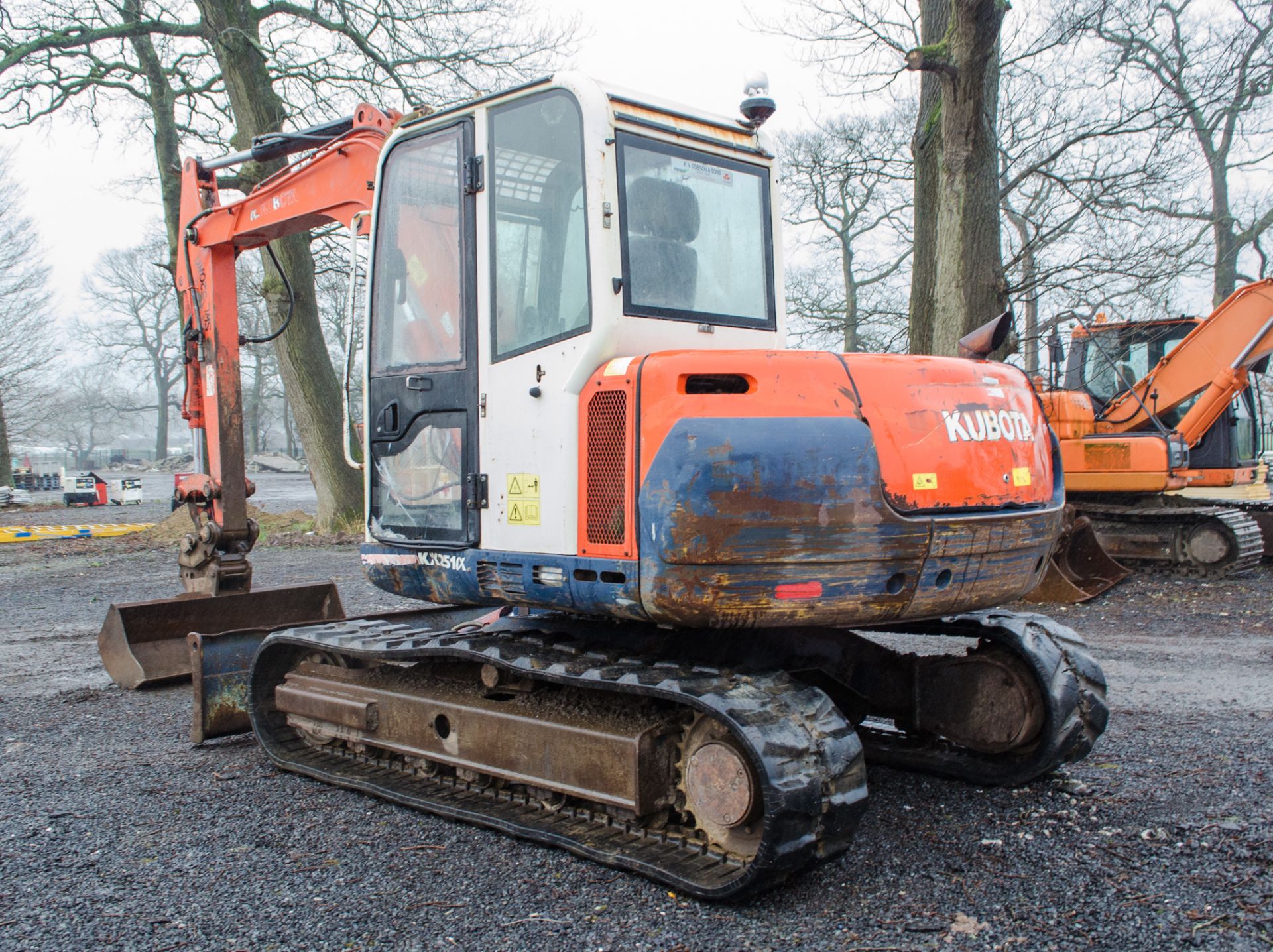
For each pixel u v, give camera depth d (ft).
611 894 11.17
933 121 39.93
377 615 17.61
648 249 12.87
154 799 14.60
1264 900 10.52
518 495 12.91
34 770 16.07
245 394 213.25
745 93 14.76
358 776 15.01
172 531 57.26
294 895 11.22
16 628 29.68
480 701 13.84
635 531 11.41
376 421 15.29
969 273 35.32
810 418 11.23
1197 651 24.14
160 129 61.57
